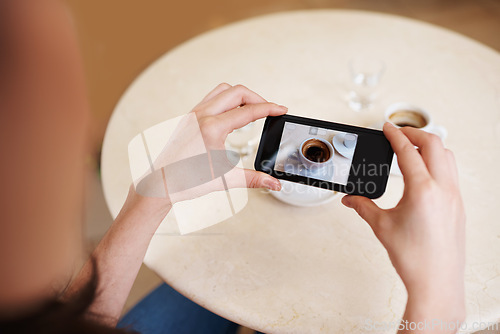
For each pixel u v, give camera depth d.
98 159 1.41
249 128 1.13
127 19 2.65
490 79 1.26
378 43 1.39
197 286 0.87
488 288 0.84
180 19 2.70
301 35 1.43
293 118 0.88
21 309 0.27
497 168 1.05
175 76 1.31
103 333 0.34
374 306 0.83
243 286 0.87
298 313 0.82
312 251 0.92
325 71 1.30
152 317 1.08
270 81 1.28
